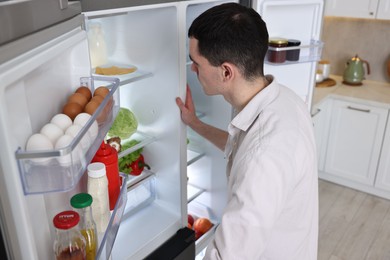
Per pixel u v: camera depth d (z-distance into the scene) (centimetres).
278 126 100
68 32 81
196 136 203
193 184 215
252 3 161
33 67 62
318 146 313
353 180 306
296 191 105
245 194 92
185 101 148
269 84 110
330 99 293
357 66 305
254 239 92
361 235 253
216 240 98
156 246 149
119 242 143
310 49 199
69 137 71
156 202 170
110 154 105
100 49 147
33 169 64
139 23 142
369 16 277
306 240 115
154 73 147
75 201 83
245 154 98
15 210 60
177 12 131
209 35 103
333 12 294
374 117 278
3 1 59
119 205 101
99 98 89
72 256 81
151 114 156
